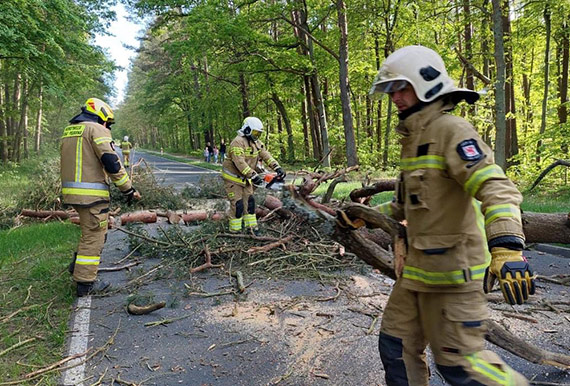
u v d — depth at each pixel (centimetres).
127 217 859
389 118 2630
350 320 436
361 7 2138
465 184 197
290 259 623
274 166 738
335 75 2681
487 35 1788
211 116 3694
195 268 597
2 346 381
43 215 1020
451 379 215
